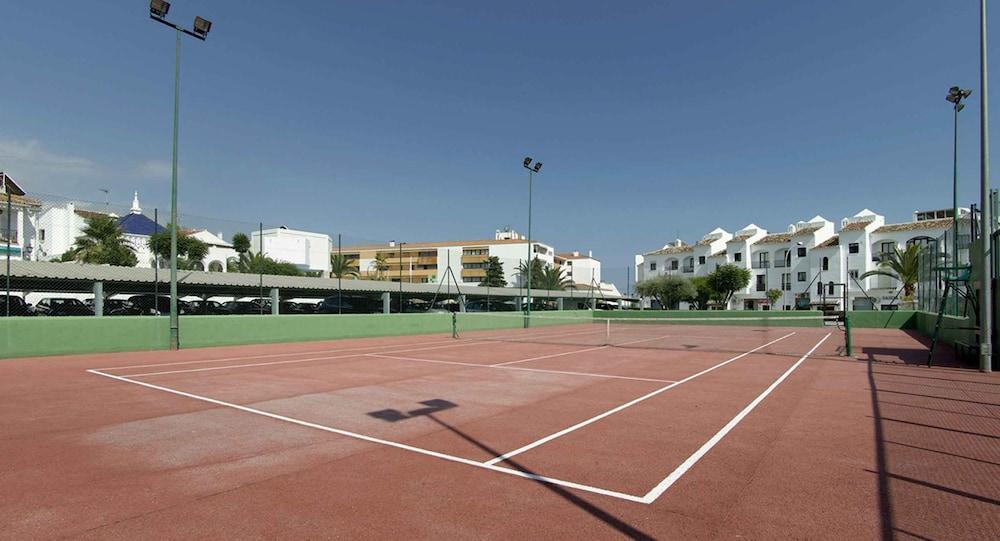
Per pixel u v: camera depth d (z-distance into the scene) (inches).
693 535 181.5
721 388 486.6
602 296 2711.6
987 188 577.3
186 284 996.6
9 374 562.6
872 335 1291.8
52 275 839.1
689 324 1808.6
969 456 271.4
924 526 188.5
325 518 194.4
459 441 300.5
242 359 720.3
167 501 210.4
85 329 756.0
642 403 413.4
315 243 2709.2
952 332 903.7
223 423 343.3
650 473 245.8
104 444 293.4
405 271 4173.2
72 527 186.4
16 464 257.4
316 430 325.1
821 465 257.8
